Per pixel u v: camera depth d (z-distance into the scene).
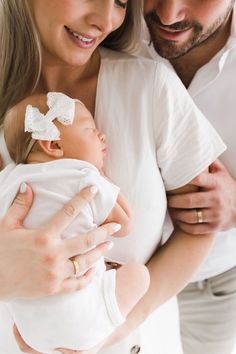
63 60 1.22
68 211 1.13
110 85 1.27
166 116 1.24
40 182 1.17
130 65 1.28
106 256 1.33
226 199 1.41
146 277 1.28
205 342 2.10
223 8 1.43
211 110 1.59
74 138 1.18
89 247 1.15
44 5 1.17
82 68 1.29
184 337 2.15
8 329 1.34
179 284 1.38
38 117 1.18
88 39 1.19
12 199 1.18
